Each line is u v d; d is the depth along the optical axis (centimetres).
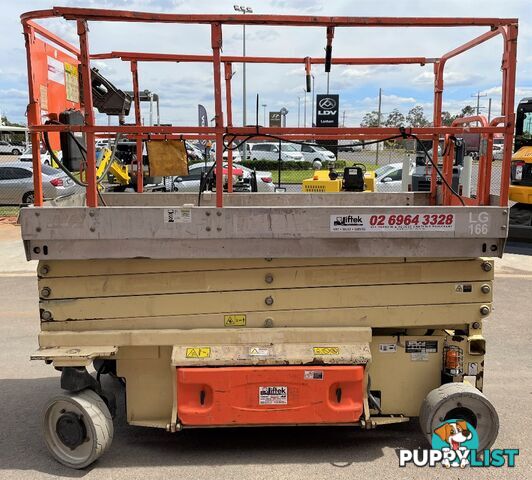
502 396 439
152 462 341
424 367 349
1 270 880
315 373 319
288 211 314
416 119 1473
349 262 327
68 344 324
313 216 315
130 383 337
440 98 445
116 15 288
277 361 318
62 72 371
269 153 2623
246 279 327
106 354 320
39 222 308
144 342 324
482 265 331
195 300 327
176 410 326
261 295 328
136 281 325
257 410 320
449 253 321
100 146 637
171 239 313
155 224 312
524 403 427
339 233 316
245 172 1433
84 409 323
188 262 324
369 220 316
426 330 346
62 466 337
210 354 320
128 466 336
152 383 337
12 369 500
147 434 380
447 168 448
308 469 332
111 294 325
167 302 327
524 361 516
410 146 543
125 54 434
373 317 333
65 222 309
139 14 291
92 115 304
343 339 329
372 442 367
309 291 329
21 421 402
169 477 323
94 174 310
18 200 1581
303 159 2625
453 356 341
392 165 1579
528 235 1089
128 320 328
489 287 333
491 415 331
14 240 1127
